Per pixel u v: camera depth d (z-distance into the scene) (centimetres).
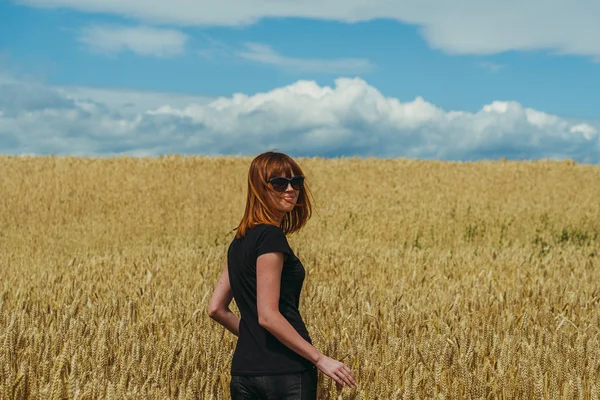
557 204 2197
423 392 386
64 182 2575
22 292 704
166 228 1822
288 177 292
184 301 638
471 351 420
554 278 839
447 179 2798
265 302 279
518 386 388
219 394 381
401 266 969
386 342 491
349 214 1823
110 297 661
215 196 2386
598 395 372
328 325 520
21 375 334
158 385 378
